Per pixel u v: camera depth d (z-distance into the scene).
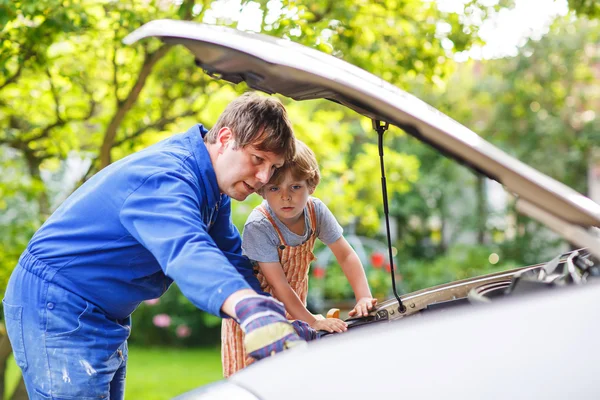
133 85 4.45
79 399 2.30
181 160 2.26
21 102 4.93
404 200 12.24
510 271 2.62
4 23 3.69
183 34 1.90
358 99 1.72
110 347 2.36
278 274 2.81
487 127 11.48
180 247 1.86
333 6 4.31
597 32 10.73
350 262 3.03
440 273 11.00
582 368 1.30
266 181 2.33
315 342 1.53
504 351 1.33
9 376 7.11
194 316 9.91
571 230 1.54
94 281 2.31
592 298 1.41
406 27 4.71
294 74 1.82
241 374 1.47
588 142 11.09
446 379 1.31
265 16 4.04
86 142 5.27
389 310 2.64
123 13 4.03
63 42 4.52
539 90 10.99
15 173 5.59
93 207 2.27
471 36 4.76
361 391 1.32
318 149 5.44
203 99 5.02
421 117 1.61
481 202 12.19
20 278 2.37
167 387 7.31
